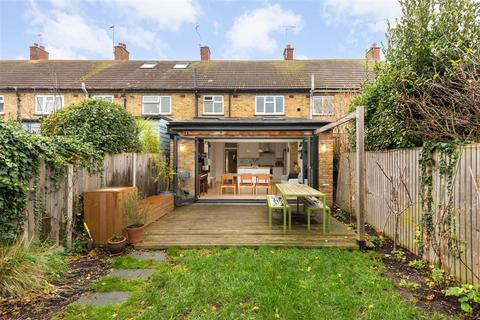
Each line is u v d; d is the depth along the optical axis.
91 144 5.41
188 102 12.98
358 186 4.59
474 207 3.03
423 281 3.38
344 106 10.62
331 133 8.26
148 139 8.69
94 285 3.30
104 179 5.64
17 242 3.47
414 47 4.69
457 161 3.27
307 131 8.14
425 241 3.88
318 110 12.69
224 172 14.52
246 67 14.75
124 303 2.95
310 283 3.29
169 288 3.22
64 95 12.98
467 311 2.58
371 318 2.63
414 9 4.79
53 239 4.23
